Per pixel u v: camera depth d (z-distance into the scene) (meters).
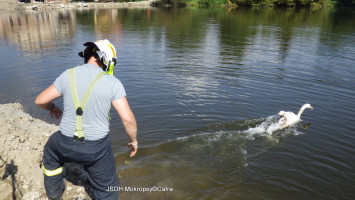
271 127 5.62
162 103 6.59
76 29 18.56
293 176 4.19
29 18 25.98
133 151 3.13
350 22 24.34
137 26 20.47
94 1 50.31
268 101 6.85
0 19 24.75
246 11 37.50
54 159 2.97
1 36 15.25
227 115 6.11
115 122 5.69
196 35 16.31
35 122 5.21
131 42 13.81
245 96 7.10
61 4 42.22
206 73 8.84
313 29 19.47
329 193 3.85
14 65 9.20
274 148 4.92
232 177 4.18
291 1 46.09
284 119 5.61
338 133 5.41
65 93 2.67
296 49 12.55
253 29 19.23
